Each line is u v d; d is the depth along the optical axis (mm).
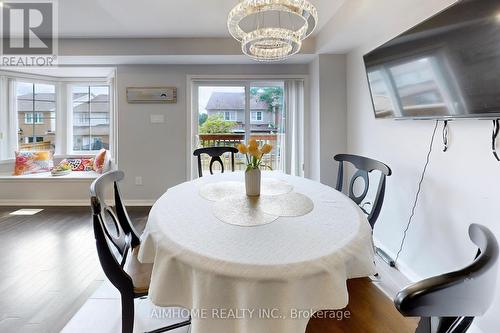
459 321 541
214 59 3607
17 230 3068
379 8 2082
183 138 3959
